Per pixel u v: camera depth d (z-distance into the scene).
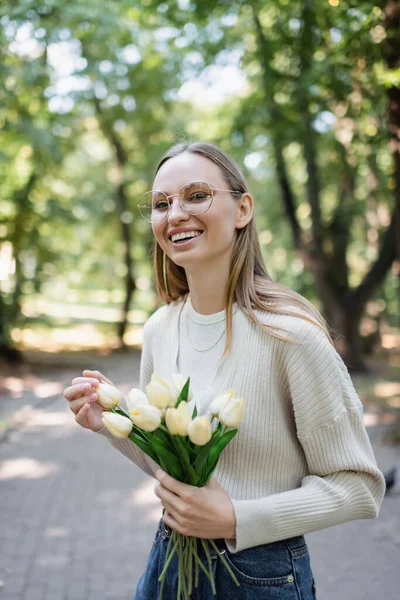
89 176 21.83
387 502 5.29
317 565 4.12
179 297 1.79
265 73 10.73
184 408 1.26
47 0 10.13
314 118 10.91
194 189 1.47
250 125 12.13
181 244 1.49
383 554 4.28
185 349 1.60
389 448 7.30
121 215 20.34
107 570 4.09
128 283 20.41
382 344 20.25
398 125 6.97
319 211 13.37
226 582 1.41
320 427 1.40
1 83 10.55
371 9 6.25
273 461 1.45
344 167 12.76
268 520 1.33
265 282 1.56
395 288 18.50
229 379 1.46
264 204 19.06
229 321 1.50
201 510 1.32
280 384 1.45
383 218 16.89
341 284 13.81
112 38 13.84
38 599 3.66
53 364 15.42
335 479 1.41
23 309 16.56
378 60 6.77
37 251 15.55
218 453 1.32
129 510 5.35
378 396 10.80
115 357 17.77
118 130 19.61
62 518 5.13
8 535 4.73
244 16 11.20
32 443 7.92
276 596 1.40
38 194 15.85
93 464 6.91
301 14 9.12
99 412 1.63
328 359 1.41
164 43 14.51
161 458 1.35
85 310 35.09
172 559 1.50
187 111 20.28
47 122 14.36
